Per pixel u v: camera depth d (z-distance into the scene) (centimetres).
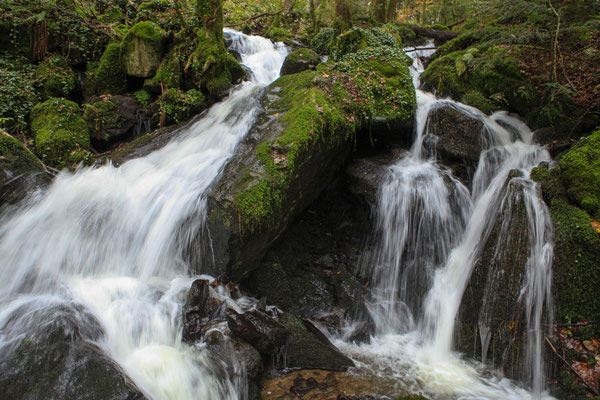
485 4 798
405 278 582
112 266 496
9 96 674
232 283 480
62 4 830
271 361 427
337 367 439
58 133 635
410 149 708
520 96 718
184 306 416
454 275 532
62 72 760
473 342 469
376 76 702
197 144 625
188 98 716
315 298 554
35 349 334
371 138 668
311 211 664
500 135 670
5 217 491
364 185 634
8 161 512
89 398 305
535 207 465
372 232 631
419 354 486
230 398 366
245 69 866
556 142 624
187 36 774
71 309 385
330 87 659
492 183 588
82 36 812
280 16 1344
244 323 403
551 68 692
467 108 713
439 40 1198
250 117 638
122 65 774
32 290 441
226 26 1196
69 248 487
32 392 310
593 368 385
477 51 810
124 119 716
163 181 552
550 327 419
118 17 927
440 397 399
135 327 394
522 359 427
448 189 600
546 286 429
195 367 364
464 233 569
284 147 529
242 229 462
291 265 584
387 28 1038
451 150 652
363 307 534
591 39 696
